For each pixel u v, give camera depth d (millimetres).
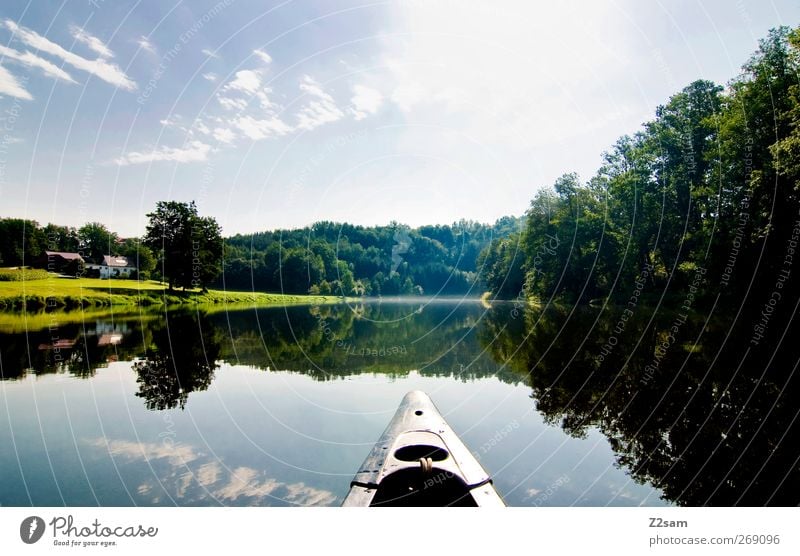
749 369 11578
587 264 39156
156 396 10617
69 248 70500
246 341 20297
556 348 16719
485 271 66312
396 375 13414
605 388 10766
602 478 6195
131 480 6250
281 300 55062
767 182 22453
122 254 74125
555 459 6844
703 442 7258
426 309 46438
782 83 22453
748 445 7086
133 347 17781
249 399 10469
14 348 17328
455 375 13273
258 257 59156
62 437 7895
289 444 7645
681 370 11945
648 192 33594
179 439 7844
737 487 5875
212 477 6367
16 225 54656
